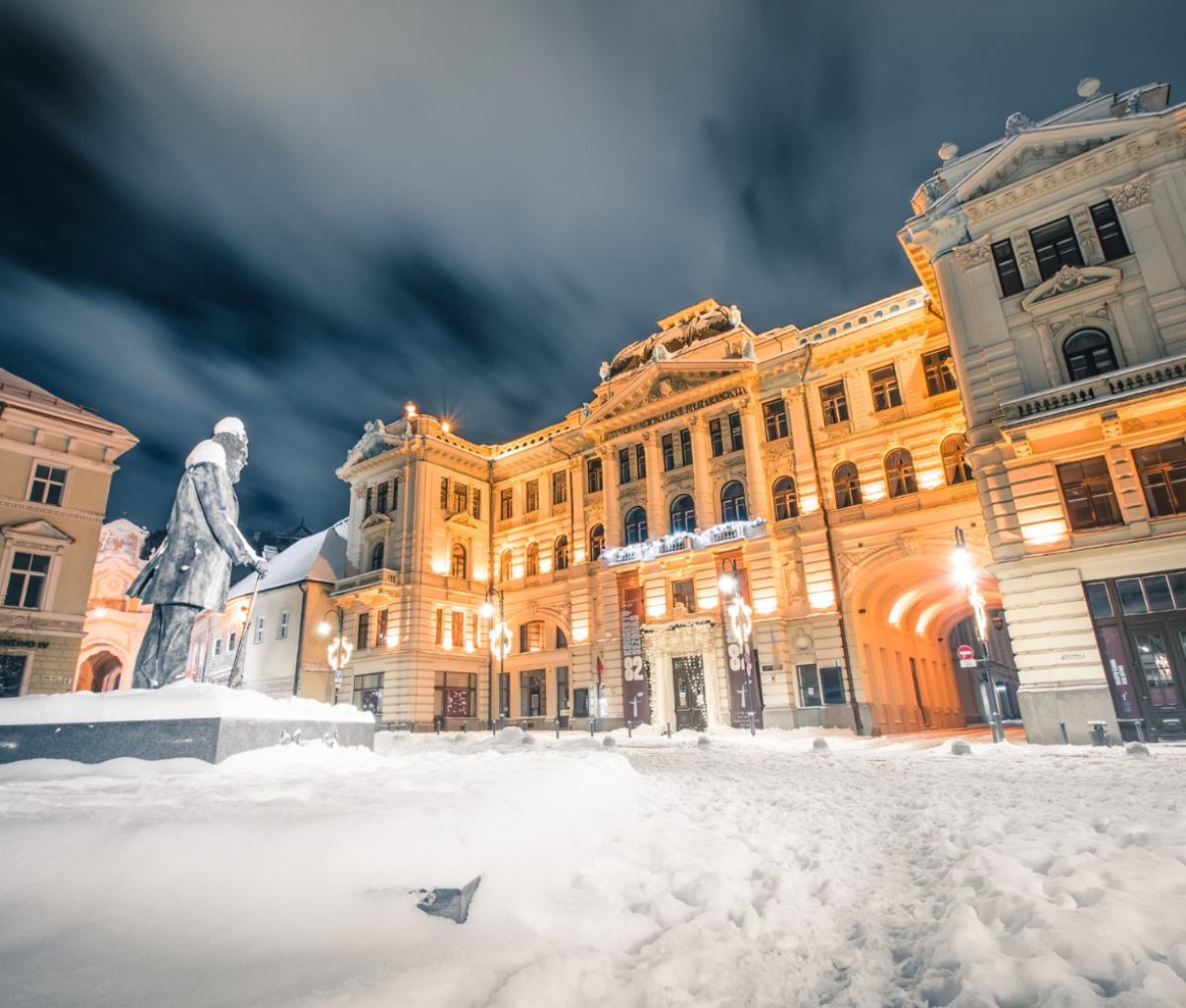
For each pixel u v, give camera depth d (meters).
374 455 46.31
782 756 18.39
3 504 29.56
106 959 2.96
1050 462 20.06
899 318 30.42
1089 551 18.92
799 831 7.49
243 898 3.49
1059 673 19.02
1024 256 21.95
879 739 24.67
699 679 32.78
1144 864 4.89
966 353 22.30
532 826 5.15
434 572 41.34
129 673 45.03
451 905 3.67
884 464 29.94
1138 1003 2.95
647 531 36.53
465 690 41.28
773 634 30.55
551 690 39.50
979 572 28.22
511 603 42.62
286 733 9.34
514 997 3.05
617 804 7.62
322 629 44.22
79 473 31.94
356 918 3.47
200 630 54.72
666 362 36.12
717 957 3.85
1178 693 17.50
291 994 2.77
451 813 4.36
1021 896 4.31
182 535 10.18
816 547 30.59
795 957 4.10
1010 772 12.69
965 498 27.34
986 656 20.36
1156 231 19.97
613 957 3.91
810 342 32.84
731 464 34.00
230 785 5.96
